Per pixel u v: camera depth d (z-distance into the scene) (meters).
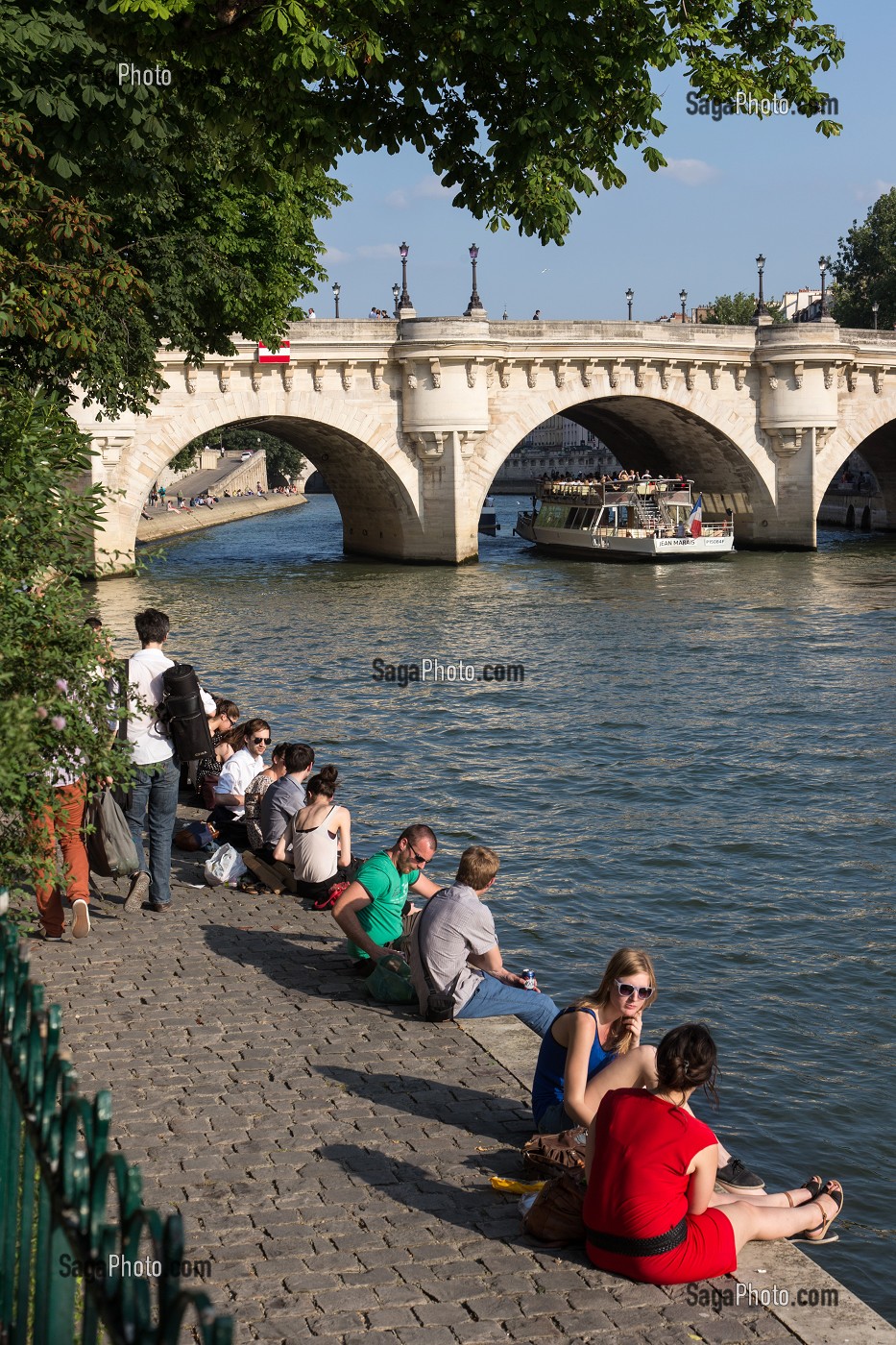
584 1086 8.17
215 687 37.94
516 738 32.09
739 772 28.80
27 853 10.67
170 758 13.37
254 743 15.94
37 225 19.38
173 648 44.84
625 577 68.19
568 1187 7.46
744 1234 7.51
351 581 67.00
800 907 20.14
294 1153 8.40
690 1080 7.19
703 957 18.03
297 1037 10.27
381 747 30.97
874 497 103.56
